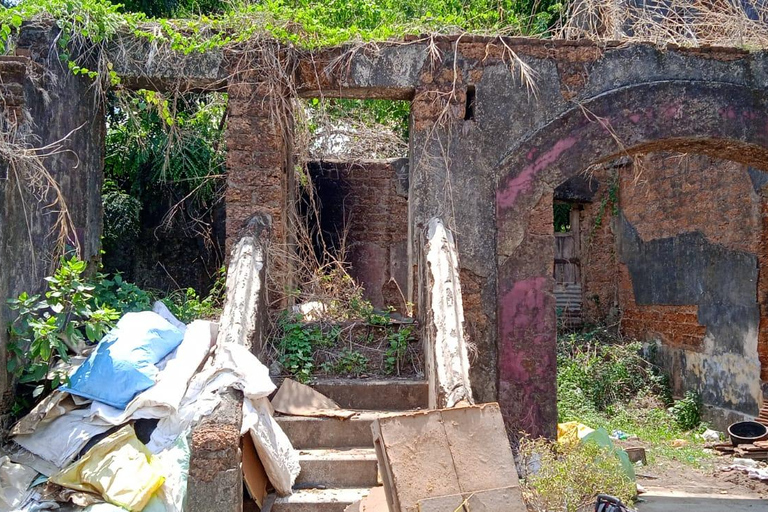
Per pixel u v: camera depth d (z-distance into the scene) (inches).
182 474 174.4
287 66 253.8
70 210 234.8
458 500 145.9
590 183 508.4
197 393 186.7
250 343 203.3
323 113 291.1
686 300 412.2
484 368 250.1
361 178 451.5
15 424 192.5
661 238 438.6
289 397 217.6
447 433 152.8
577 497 180.9
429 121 255.0
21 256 204.1
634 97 262.5
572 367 417.7
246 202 249.8
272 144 251.0
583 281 522.3
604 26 316.8
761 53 270.7
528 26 461.7
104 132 268.1
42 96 215.9
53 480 176.1
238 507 161.6
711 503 251.8
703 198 395.2
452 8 456.8
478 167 255.3
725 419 370.9
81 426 187.3
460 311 209.8
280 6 275.1
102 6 242.2
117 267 419.5
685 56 266.5
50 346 195.0
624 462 257.0
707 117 265.4
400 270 448.5
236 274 221.9
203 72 252.2
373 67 255.4
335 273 300.4
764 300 344.8
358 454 198.7
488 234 254.1
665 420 389.4
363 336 251.3
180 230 428.5
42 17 227.6
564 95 260.1
